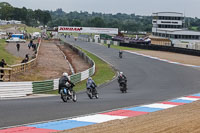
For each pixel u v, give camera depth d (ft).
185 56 328.70
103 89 146.00
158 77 192.24
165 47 386.93
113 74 206.69
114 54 349.61
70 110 75.82
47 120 62.39
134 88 148.77
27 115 66.90
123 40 563.48
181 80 180.04
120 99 105.60
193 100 102.06
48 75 192.75
